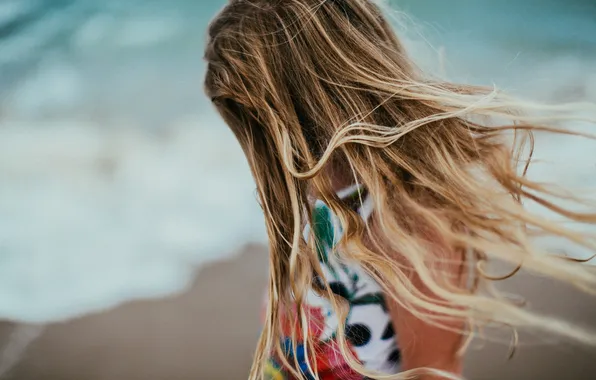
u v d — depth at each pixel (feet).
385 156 3.75
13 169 18.11
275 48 4.01
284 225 3.97
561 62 22.95
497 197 3.76
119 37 28.17
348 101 3.92
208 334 11.44
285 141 3.89
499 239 3.67
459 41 25.29
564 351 9.39
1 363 10.60
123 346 11.12
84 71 25.18
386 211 3.62
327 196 3.69
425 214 3.61
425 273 3.41
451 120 3.98
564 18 26.43
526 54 23.72
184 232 15.05
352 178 3.84
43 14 30.27
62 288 12.93
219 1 30.94
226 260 13.87
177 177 17.52
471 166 3.91
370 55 4.05
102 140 19.79
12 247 14.42
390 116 3.90
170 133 20.17
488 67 22.79
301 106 3.98
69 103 22.54
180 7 30.53
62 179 17.58
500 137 4.15
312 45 4.01
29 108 22.26
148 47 27.14
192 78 24.49
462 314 3.40
